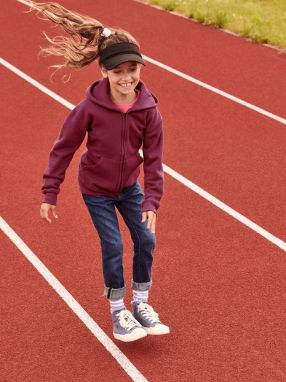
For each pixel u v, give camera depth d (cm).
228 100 1176
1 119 1109
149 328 603
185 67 1325
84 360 598
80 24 552
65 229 798
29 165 958
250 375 577
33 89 1230
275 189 890
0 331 635
